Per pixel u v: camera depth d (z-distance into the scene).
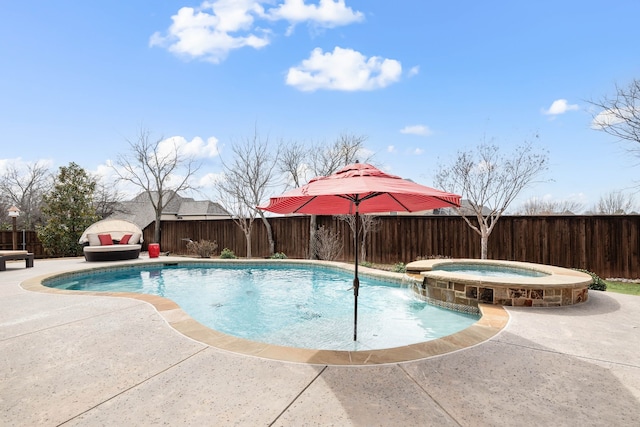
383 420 2.62
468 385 3.20
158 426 2.56
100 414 2.73
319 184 4.61
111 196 26.80
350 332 6.31
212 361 3.75
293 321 7.13
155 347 4.17
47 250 17.53
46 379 3.33
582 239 11.55
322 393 3.05
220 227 19.17
